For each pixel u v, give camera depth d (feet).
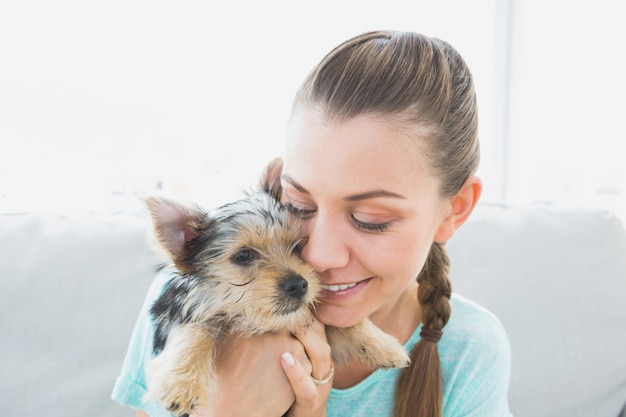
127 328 2.60
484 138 4.28
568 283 2.75
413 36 1.78
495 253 2.82
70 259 2.70
